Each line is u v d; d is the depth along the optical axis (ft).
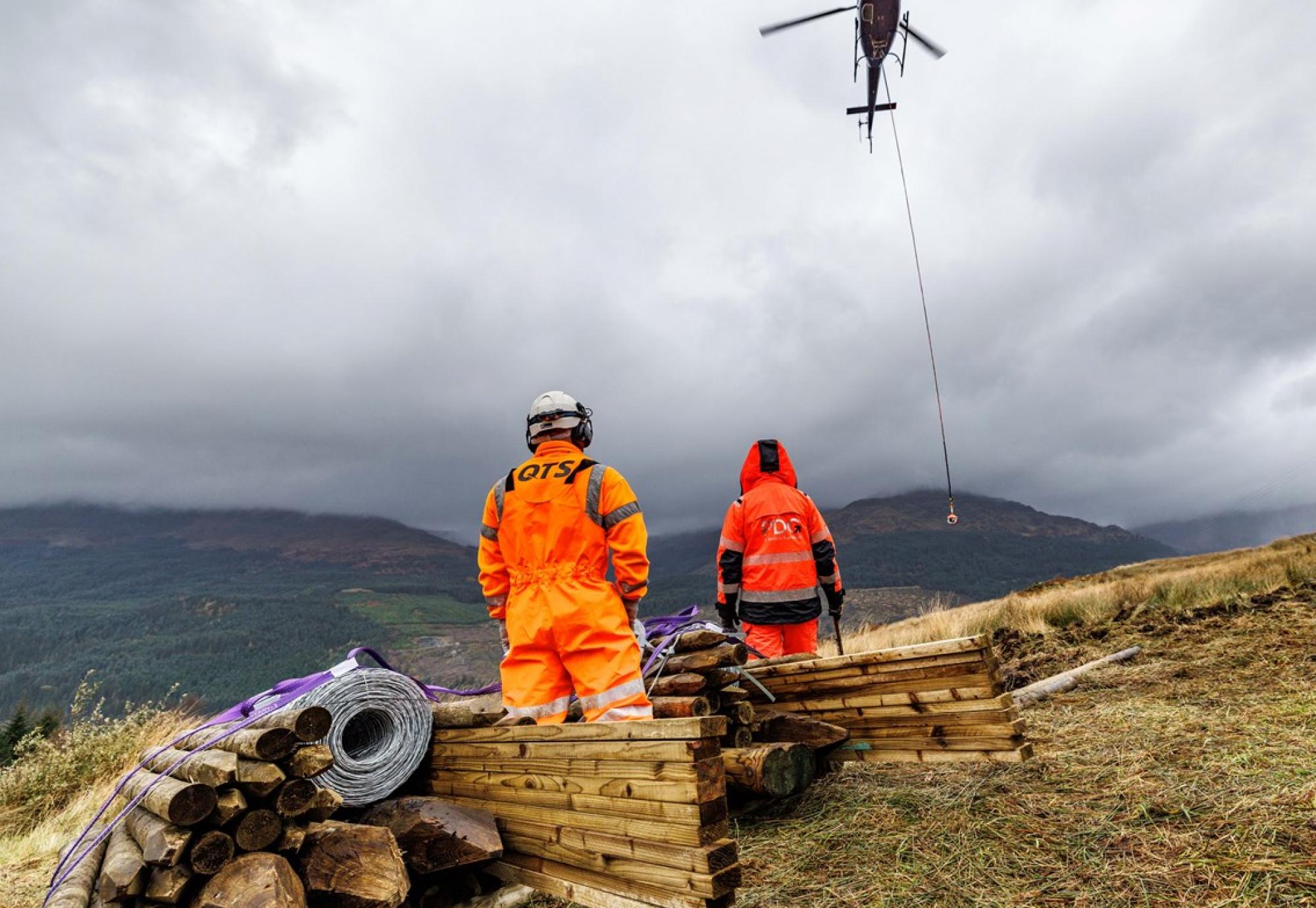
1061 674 17.24
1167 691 14.60
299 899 6.89
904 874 8.19
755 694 13.23
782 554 14.88
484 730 9.20
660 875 6.61
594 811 7.45
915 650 11.30
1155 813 8.73
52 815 19.65
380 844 7.63
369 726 10.25
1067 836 8.49
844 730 11.56
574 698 10.22
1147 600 27.37
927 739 11.10
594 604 9.20
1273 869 7.11
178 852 6.62
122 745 23.04
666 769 6.71
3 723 33.37
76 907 8.18
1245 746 10.39
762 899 8.07
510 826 8.62
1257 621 19.93
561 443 10.18
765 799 11.17
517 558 9.76
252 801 7.25
